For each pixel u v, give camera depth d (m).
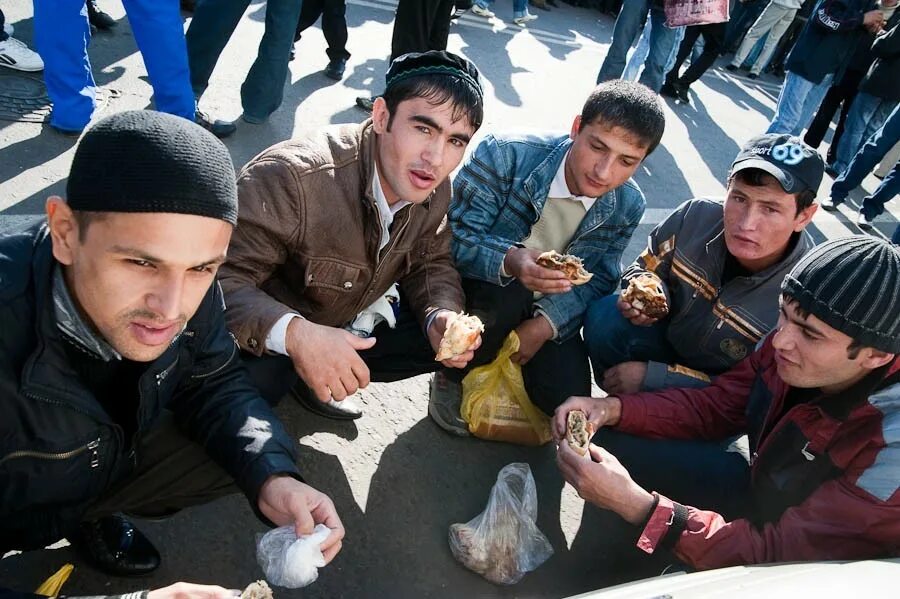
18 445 1.29
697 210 2.49
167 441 1.68
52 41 3.32
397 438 2.55
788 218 2.13
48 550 1.88
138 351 1.22
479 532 2.12
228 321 1.85
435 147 1.85
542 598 2.12
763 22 9.03
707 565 1.81
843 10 5.31
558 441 2.12
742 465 2.23
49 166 3.32
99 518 1.76
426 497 2.36
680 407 2.25
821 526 1.65
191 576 1.94
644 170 5.47
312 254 1.98
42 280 1.21
